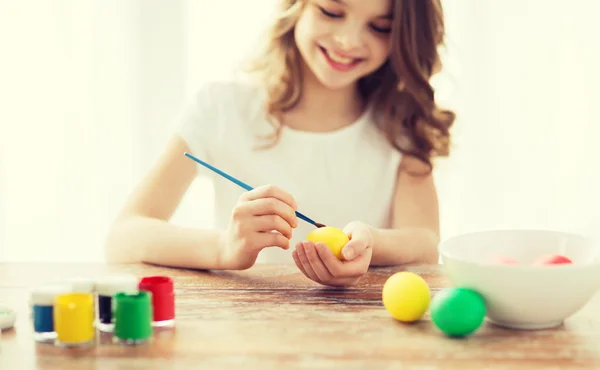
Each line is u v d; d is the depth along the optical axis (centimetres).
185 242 114
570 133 201
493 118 201
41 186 198
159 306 86
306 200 148
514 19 197
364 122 151
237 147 148
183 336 83
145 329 82
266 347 80
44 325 83
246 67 155
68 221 199
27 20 192
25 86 194
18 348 81
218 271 111
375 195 149
